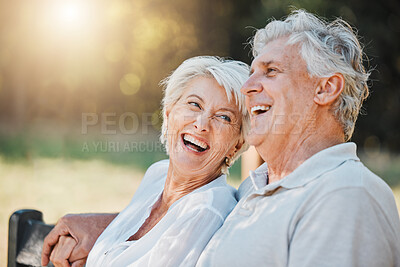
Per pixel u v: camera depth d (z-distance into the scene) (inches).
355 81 73.5
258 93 76.0
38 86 754.8
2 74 764.6
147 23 721.6
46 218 249.1
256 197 73.2
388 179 362.3
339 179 64.9
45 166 392.5
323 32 73.9
